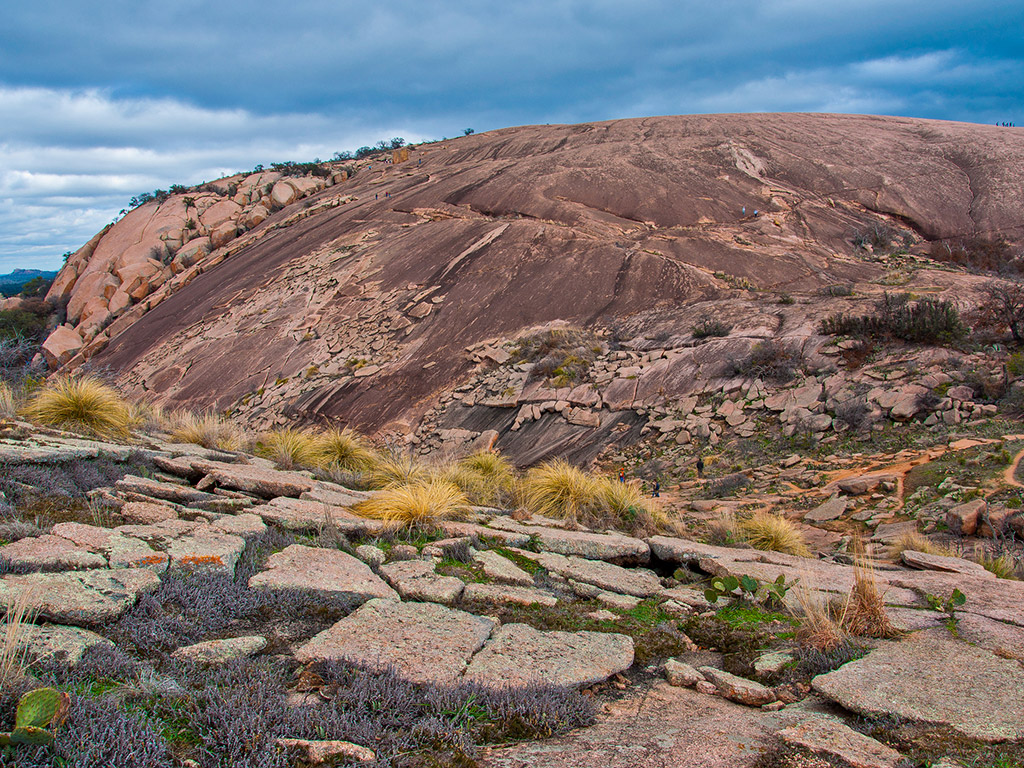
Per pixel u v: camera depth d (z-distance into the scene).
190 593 3.40
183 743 2.17
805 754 2.28
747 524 7.55
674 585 5.17
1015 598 4.31
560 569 5.05
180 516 4.80
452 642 3.24
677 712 2.81
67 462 5.47
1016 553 7.58
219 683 2.63
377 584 4.05
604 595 4.55
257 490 6.18
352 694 2.60
